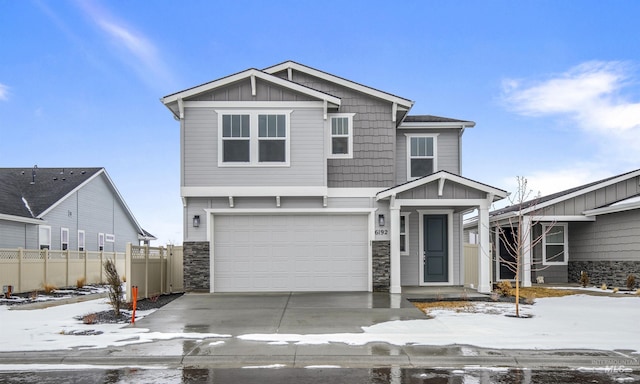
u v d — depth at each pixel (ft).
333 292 53.11
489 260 55.42
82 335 33.81
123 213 116.16
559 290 59.36
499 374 25.86
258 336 33.04
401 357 28.17
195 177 52.65
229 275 53.72
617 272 61.67
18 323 38.93
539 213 64.59
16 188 88.63
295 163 53.01
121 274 90.68
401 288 56.70
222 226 54.08
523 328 35.53
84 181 94.63
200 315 40.45
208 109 53.06
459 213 59.72
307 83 56.65
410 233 59.52
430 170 61.52
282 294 51.65
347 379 24.82
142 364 27.94
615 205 60.08
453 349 29.71
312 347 30.12
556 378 25.17
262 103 53.06
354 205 54.29
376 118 55.77
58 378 25.08
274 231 54.29
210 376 25.38
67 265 72.33
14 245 75.41
